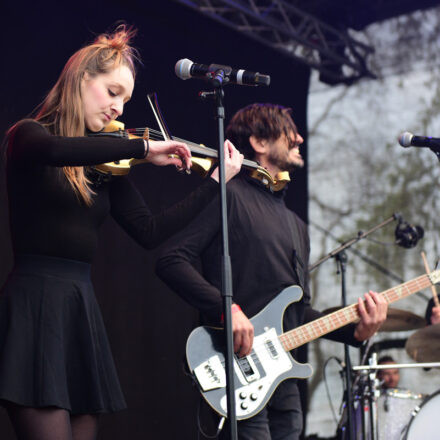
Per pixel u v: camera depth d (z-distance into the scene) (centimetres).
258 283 227
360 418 377
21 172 157
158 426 470
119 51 174
